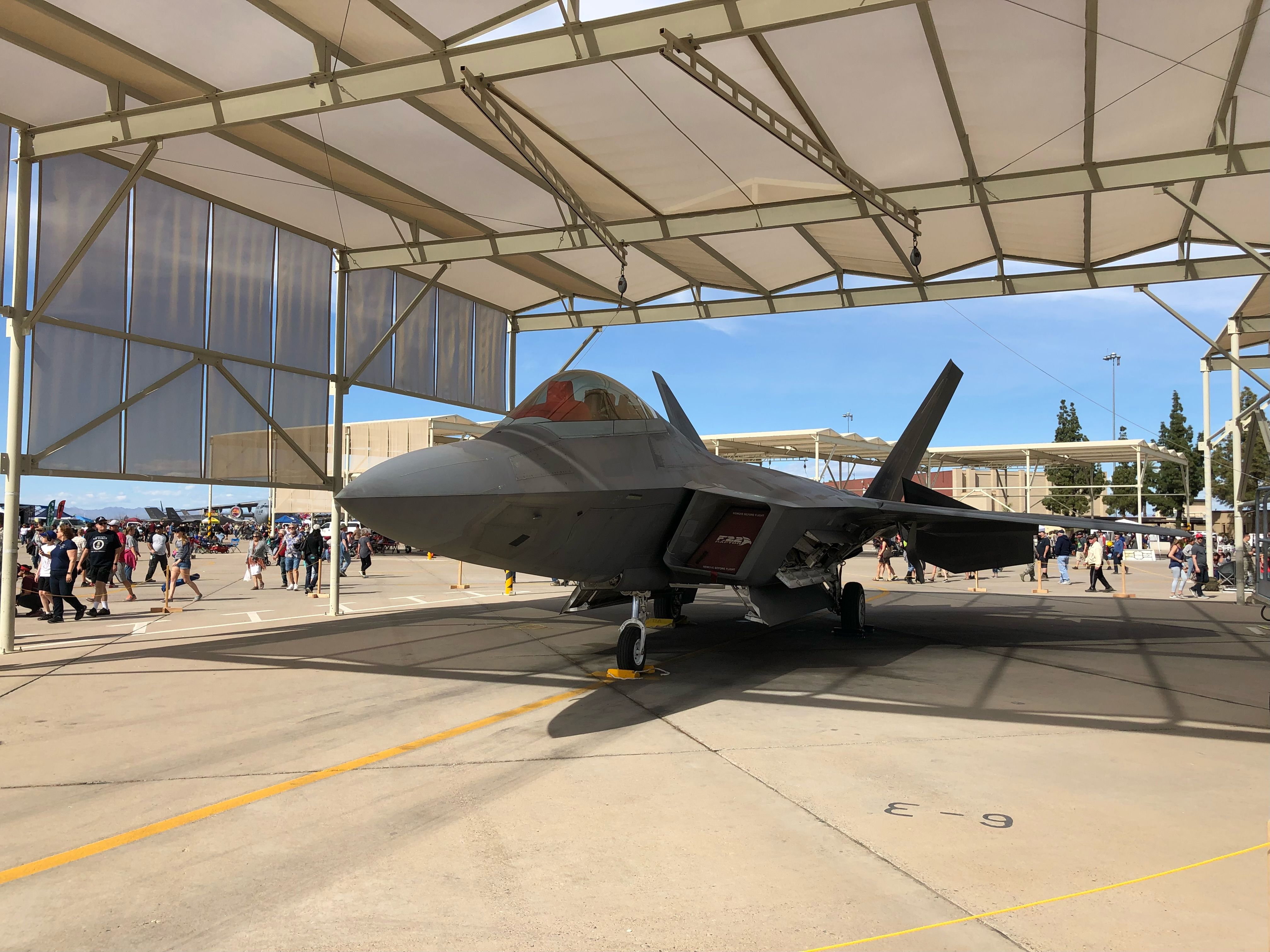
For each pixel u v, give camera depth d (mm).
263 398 12250
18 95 8703
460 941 2828
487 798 4410
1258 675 8094
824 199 10609
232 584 22828
